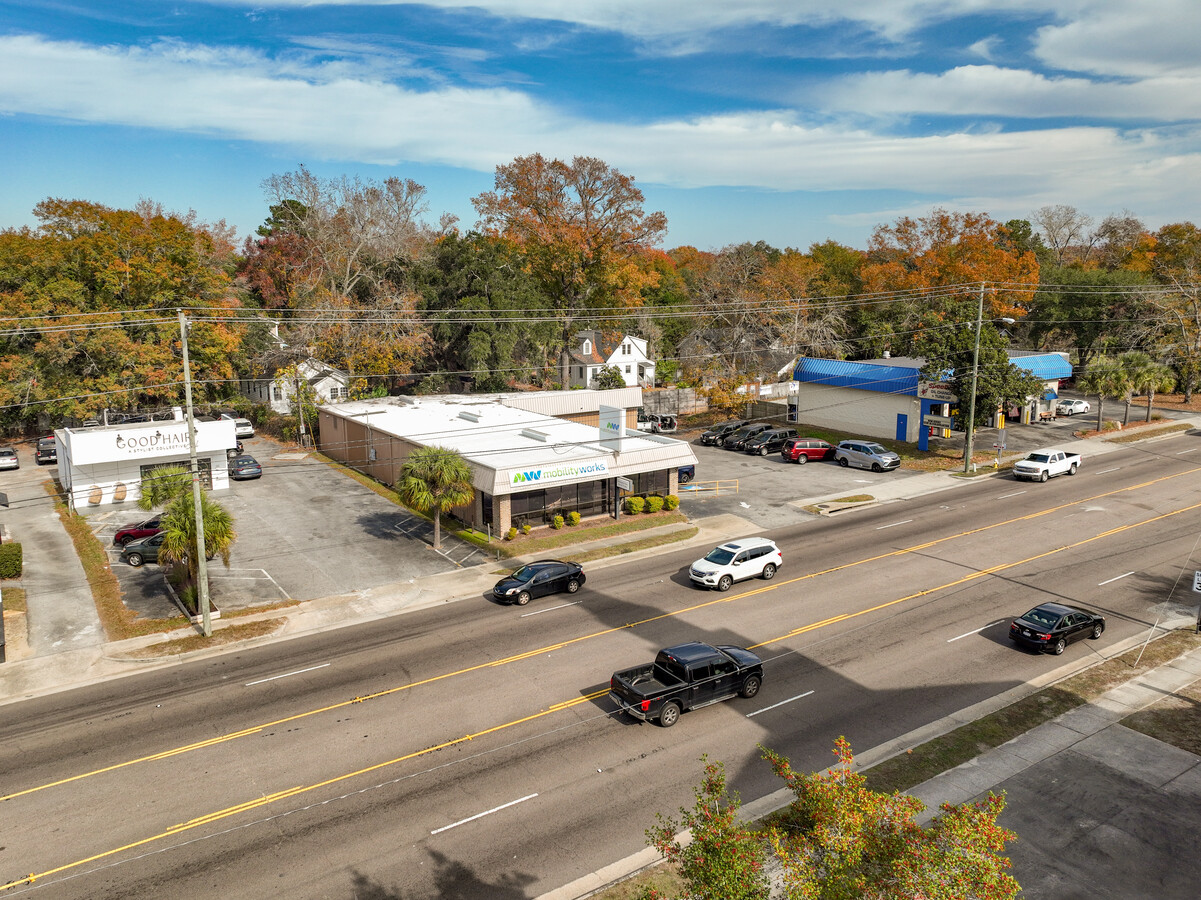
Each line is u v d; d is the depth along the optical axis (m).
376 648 26.08
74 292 61.03
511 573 33.22
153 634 27.47
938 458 54.44
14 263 63.97
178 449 45.84
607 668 24.12
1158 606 28.84
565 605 29.72
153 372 58.78
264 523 41.16
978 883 9.50
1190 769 18.56
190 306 64.56
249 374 76.62
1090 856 15.45
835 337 87.94
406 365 74.56
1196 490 44.50
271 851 15.84
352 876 15.05
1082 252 125.00
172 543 27.69
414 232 103.94
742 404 75.62
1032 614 25.66
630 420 63.06
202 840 16.22
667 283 124.81
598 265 75.56
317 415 66.50
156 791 18.02
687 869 10.83
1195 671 23.70
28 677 24.39
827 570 33.19
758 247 142.12
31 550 36.72
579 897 14.32
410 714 21.48
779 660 24.70
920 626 27.22
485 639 26.56
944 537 37.47
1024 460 49.09
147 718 21.59
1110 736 20.05
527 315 85.44
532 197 73.12
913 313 82.44
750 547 31.95
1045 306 87.81
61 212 65.94
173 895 14.61
